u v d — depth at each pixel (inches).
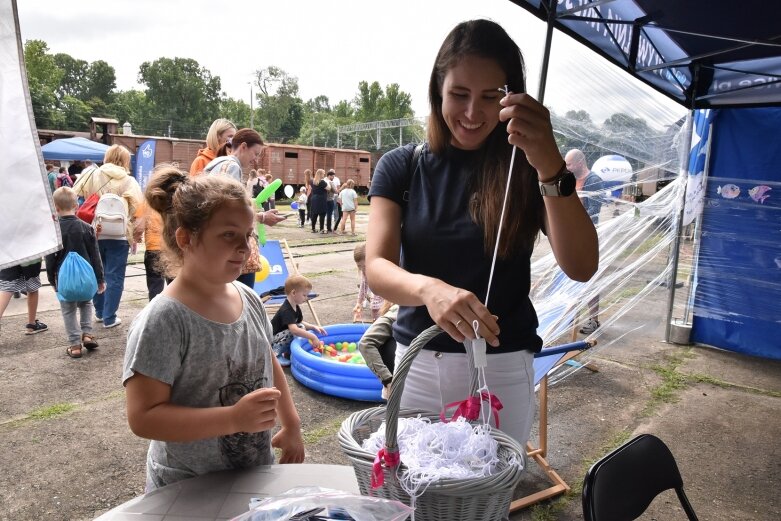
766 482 110.0
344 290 274.4
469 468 39.1
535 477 107.7
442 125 51.4
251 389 53.7
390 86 3211.1
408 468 37.2
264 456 55.9
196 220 48.8
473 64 44.4
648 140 181.9
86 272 158.6
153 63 3526.1
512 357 51.8
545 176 42.2
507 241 48.9
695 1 116.9
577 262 46.4
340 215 560.4
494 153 49.7
